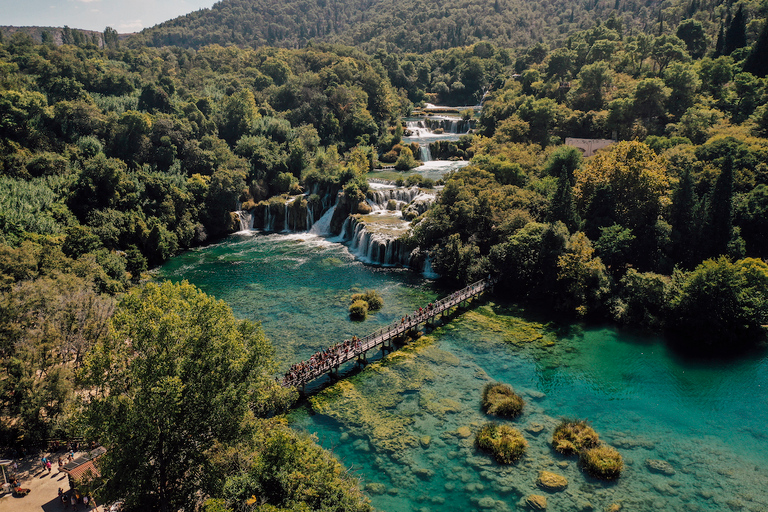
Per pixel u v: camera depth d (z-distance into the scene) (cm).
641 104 12338
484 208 8375
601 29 18225
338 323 6738
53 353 4472
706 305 6184
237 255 9688
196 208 10681
